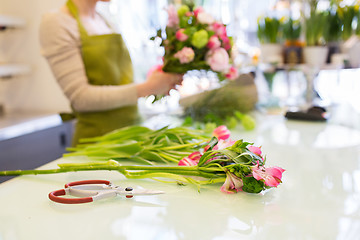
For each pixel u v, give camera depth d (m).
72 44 1.42
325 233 0.52
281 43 2.05
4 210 0.62
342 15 1.92
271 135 1.20
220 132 0.84
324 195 0.67
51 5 2.65
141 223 0.56
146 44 2.81
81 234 0.53
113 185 0.69
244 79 1.56
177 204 0.63
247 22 2.90
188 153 0.85
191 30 1.16
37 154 2.34
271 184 0.61
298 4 2.14
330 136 1.17
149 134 0.96
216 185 0.72
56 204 0.64
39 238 0.52
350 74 2.64
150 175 0.72
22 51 2.75
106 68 1.51
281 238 0.51
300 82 2.50
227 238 0.51
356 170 0.81
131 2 2.78
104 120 1.50
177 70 1.30
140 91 1.40
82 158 0.96
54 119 2.51
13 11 2.70
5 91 2.84
